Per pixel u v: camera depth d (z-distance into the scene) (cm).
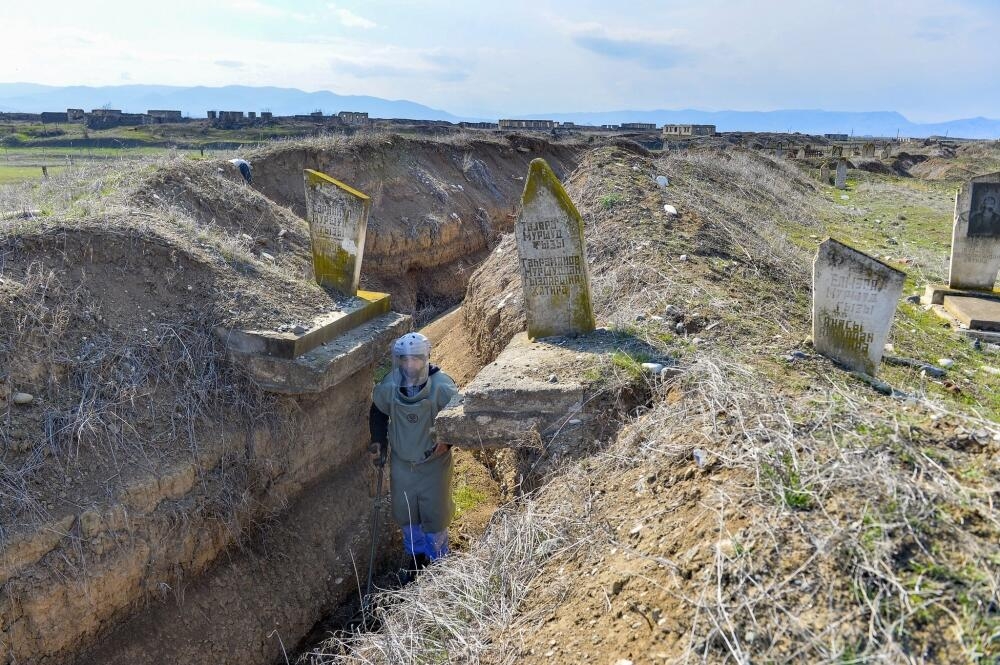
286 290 677
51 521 420
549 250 588
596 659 292
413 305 1597
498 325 875
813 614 258
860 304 506
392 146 1942
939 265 1078
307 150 1644
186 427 524
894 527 279
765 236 1086
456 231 1831
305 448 618
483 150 2534
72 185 971
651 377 501
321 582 571
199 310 598
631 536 358
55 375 489
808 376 486
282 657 513
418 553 567
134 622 458
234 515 528
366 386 708
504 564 396
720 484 345
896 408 401
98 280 571
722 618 268
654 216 942
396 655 365
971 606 245
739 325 594
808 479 320
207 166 1065
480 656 336
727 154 1992
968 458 328
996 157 3691
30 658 400
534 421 493
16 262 540
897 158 4006
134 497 461
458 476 693
